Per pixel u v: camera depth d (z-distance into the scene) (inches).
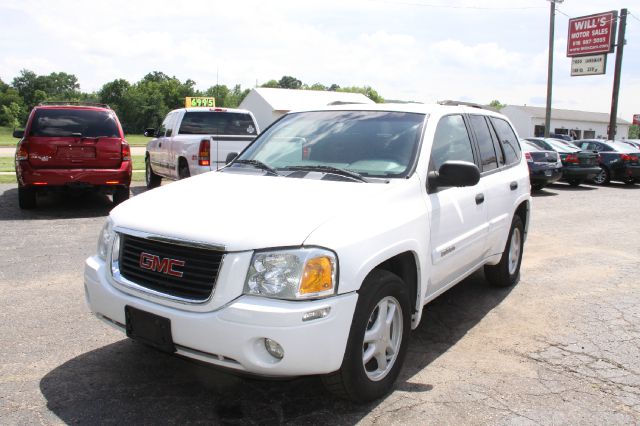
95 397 129.6
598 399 136.3
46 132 359.3
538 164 595.8
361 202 128.7
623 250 313.4
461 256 170.4
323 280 111.0
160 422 119.6
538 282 241.8
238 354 108.3
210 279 111.4
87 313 183.8
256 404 128.8
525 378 147.1
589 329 185.5
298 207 123.3
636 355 164.4
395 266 143.4
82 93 5265.8
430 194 151.1
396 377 136.9
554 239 343.0
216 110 460.8
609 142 782.5
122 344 160.1
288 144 171.0
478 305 208.5
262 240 110.8
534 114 2375.7
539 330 183.8
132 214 130.2
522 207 233.9
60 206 402.0
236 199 130.5
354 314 118.4
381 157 153.4
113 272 126.5
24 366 144.3
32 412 121.8
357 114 175.2
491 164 199.8
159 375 141.6
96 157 367.2
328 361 112.4
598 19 1154.7
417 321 148.3
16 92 4736.7
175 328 113.3
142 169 722.8
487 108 221.5
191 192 139.9
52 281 217.2
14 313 181.9
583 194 619.8
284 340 106.9
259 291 109.2
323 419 122.7
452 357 159.9
